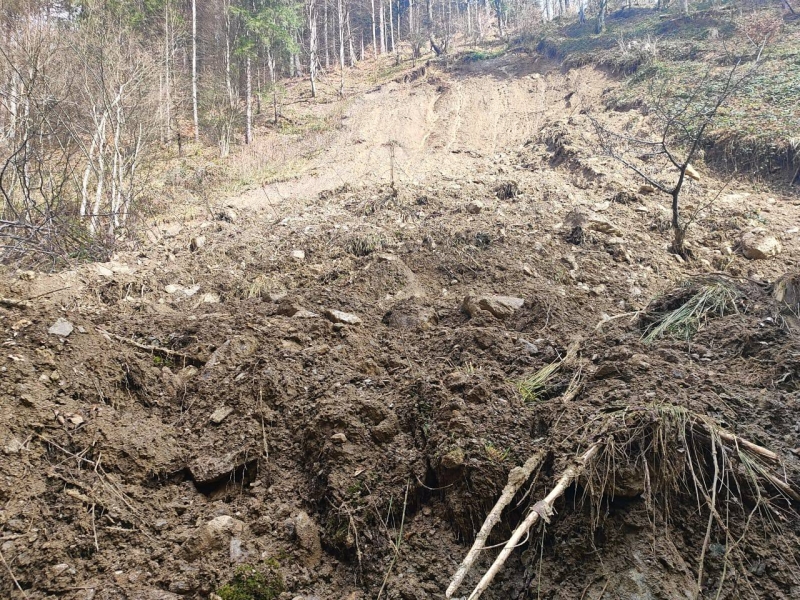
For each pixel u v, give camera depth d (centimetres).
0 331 313
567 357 341
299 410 300
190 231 791
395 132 1602
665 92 1241
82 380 305
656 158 995
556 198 843
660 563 213
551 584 217
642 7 2361
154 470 269
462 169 1145
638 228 732
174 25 1883
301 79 2609
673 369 301
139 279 527
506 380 311
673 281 588
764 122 970
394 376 332
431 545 237
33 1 1030
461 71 2055
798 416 263
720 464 240
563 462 237
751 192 865
